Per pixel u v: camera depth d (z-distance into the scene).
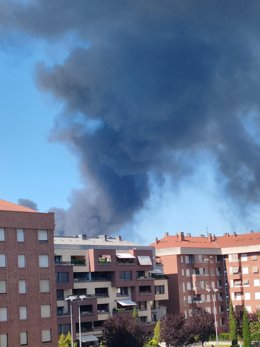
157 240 155.25
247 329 114.62
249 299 150.00
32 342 86.19
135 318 108.38
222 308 149.75
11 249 86.50
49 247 91.38
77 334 106.94
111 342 102.94
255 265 150.50
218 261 153.25
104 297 114.06
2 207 89.88
